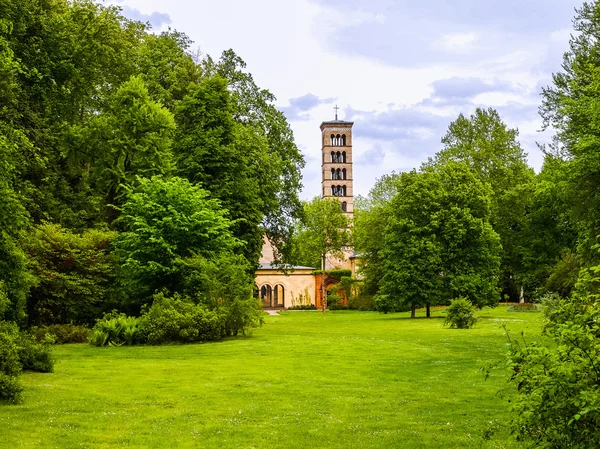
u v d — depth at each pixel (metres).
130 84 33.44
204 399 12.06
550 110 32.28
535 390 5.48
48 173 28.67
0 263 16.69
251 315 27.25
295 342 24.91
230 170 34.00
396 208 47.25
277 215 42.47
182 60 43.16
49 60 25.72
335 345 23.55
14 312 17.53
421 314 52.03
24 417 10.19
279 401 11.88
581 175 23.03
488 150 55.75
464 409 11.11
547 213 54.66
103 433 9.20
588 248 23.59
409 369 16.58
